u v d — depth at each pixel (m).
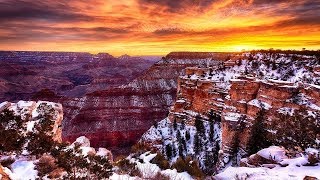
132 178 17.75
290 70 71.31
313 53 74.56
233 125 50.00
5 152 21.38
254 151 40.59
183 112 92.19
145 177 18.39
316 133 29.12
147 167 21.22
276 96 49.16
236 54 98.06
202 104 87.56
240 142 48.09
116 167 20.50
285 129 34.31
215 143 68.94
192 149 69.94
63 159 17.66
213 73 96.12
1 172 14.57
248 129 47.72
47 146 21.88
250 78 59.53
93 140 154.62
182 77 101.38
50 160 18.39
